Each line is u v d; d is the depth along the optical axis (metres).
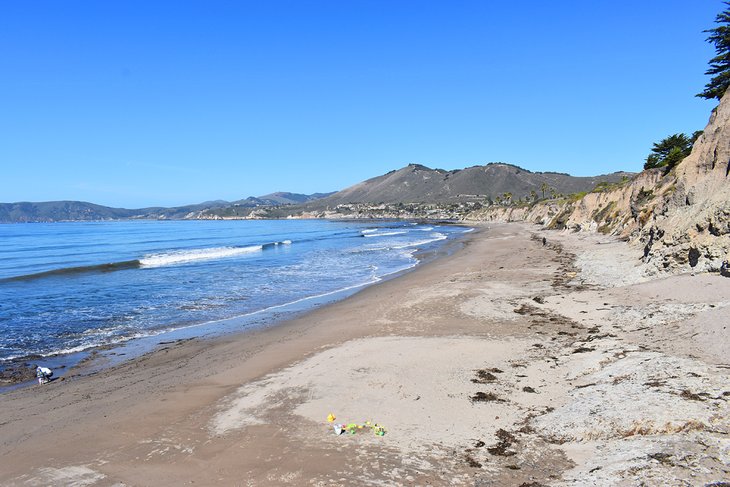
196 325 18.86
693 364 9.64
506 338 14.36
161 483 6.96
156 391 11.27
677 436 6.92
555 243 46.72
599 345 12.46
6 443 8.67
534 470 6.79
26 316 20.48
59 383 12.30
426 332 15.76
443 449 7.65
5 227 159.75
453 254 44.66
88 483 7.06
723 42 42.31
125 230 127.69
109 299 24.48
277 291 26.67
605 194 60.00
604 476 6.21
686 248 19.47
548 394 9.76
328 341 15.35
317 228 133.25
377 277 31.50
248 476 7.04
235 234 100.31
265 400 10.24
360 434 8.33
